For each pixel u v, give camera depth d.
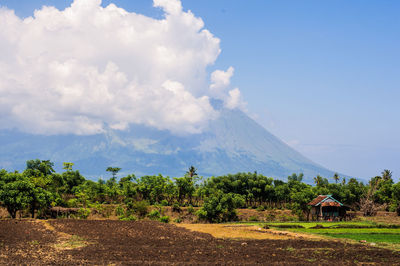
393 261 40.94
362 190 144.38
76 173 137.50
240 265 37.75
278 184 165.50
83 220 72.06
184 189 127.44
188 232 62.84
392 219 102.75
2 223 63.78
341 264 38.88
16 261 36.34
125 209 107.62
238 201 112.69
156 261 38.91
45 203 84.19
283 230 69.88
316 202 105.38
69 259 38.25
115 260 38.69
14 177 83.75
